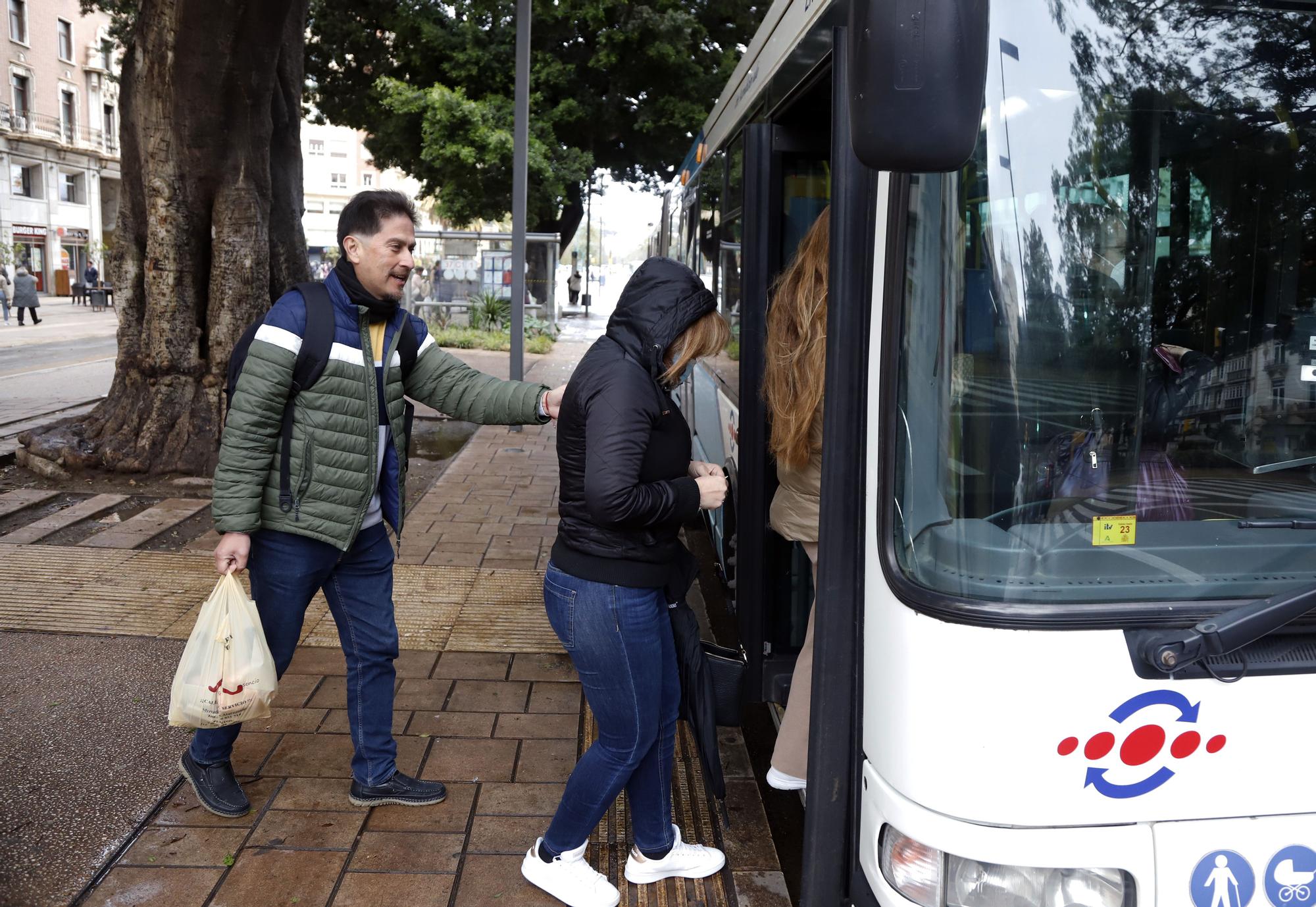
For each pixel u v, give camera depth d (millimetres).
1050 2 1846
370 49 20703
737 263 4285
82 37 47656
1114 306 1878
